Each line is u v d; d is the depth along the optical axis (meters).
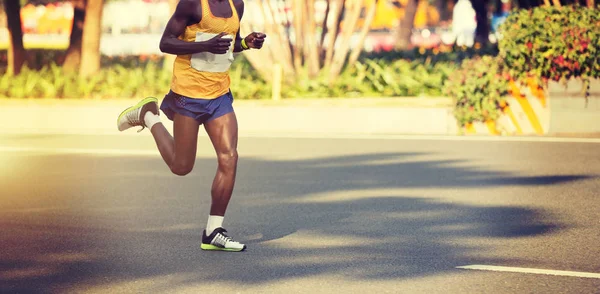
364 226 8.64
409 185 10.88
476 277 6.70
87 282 6.71
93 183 11.34
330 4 24.17
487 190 10.47
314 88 19.75
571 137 14.68
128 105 18.97
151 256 7.53
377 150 13.77
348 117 16.56
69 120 18.25
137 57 30.89
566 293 6.25
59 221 9.05
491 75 15.40
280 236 8.27
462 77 15.61
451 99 16.80
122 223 8.92
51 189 10.96
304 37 21.17
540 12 15.43
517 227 8.49
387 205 9.69
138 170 12.34
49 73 23.55
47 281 6.75
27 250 7.79
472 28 54.38
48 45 48.41
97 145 14.95
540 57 15.13
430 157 12.99
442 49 29.41
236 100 18.77
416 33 61.78
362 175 11.63
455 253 7.48
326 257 7.41
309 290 6.42
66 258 7.48
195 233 8.45
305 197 10.22
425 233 8.29
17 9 27.38
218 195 7.66
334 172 11.89
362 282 6.61
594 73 15.17
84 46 24.02
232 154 7.63
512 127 15.43
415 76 20.00
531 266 7.02
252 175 11.75
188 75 7.48
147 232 8.49
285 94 19.61
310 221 8.91
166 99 7.70
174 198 10.28
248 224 8.81
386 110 16.31
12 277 6.87
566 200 9.79
